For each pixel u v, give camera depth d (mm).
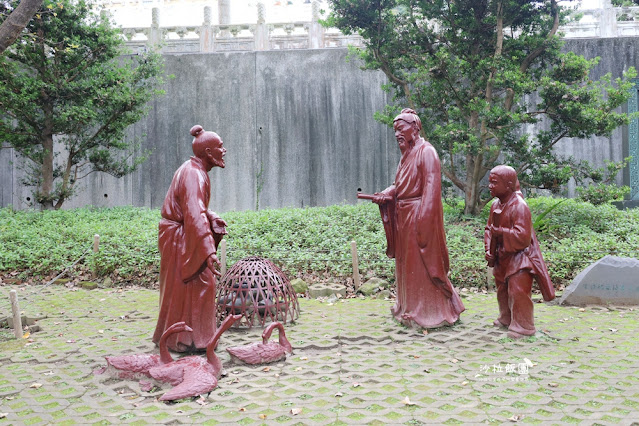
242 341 6023
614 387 4496
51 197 13945
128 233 10750
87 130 15516
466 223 11750
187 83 15664
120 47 15680
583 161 12047
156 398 4438
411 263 6305
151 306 7758
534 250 5992
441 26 12828
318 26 15828
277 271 6996
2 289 8914
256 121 15453
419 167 6285
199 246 5332
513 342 5801
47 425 3936
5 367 5191
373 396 4406
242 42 16062
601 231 10805
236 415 4074
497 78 11023
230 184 15516
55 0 12438
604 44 14539
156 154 15742
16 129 13523
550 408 4113
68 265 9523
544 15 12305
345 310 7461
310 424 3908
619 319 6766
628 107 14266
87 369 5102
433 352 5520
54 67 13164
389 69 12391
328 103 15273
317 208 13070
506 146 11930
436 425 3859
